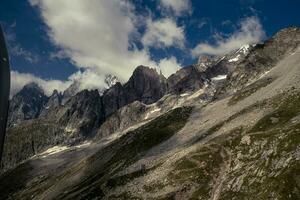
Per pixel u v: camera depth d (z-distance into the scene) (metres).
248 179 129.50
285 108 194.75
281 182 113.06
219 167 163.12
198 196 147.88
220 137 199.25
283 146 129.62
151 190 171.38
